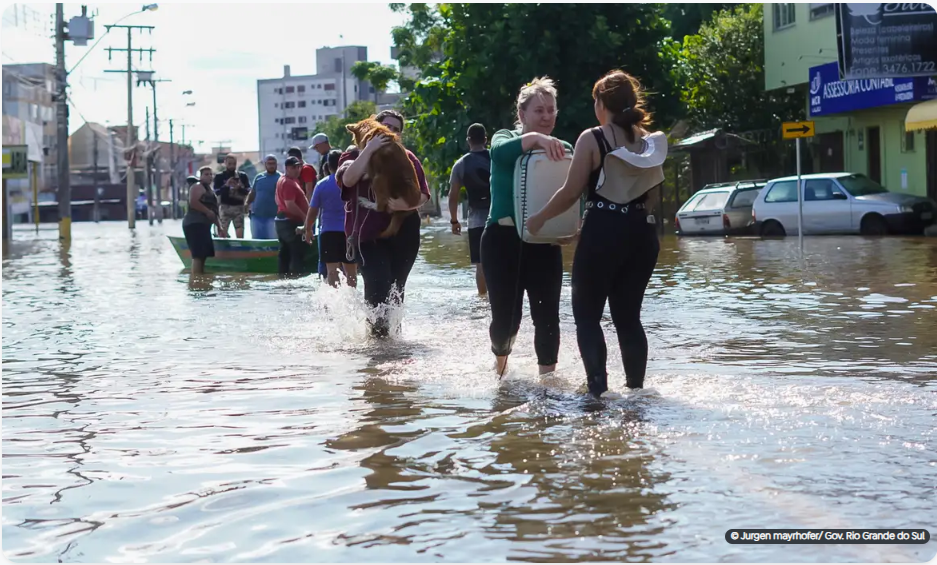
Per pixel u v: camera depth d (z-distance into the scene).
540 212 5.77
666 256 18.78
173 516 3.74
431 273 15.98
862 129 30.16
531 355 7.16
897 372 6.30
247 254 17.17
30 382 6.78
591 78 32.16
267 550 3.36
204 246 17.19
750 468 4.10
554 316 6.43
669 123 35.47
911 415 4.98
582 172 5.60
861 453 4.29
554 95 6.25
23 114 106.62
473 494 3.86
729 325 8.81
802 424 4.81
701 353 7.22
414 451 4.52
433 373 6.55
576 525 3.49
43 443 4.95
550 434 4.73
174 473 4.32
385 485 4.02
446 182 34.38
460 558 3.23
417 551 3.30
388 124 8.96
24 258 24.78
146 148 95.62
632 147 5.62
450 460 4.34
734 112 35.50
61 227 39.00
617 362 6.74
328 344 8.11
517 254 6.32
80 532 3.61
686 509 3.62
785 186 25.05
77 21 41.97
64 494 4.06
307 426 5.11
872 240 21.09
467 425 4.98
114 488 4.12
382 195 8.27
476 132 11.48
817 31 30.19
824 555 3.19
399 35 49.72
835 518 3.51
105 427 5.27
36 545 3.49
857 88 27.36
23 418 5.56
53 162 117.25
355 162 8.32
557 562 3.18
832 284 12.31
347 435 4.87
